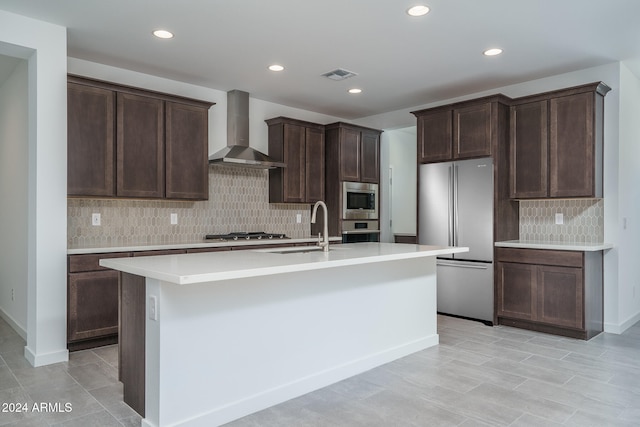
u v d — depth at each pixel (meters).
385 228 6.73
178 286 2.13
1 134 4.68
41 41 3.19
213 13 3.08
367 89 4.97
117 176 3.84
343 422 2.29
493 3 2.93
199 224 4.84
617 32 3.41
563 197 4.12
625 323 4.21
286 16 3.13
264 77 4.54
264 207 5.46
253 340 2.45
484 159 4.43
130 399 2.39
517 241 4.52
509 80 4.63
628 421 2.29
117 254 3.63
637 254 4.56
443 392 2.68
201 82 4.73
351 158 5.84
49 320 3.22
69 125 3.58
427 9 3.02
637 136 4.58
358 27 3.31
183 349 2.15
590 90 3.96
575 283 3.84
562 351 3.50
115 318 3.62
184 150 4.31
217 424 2.26
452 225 4.66
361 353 3.08
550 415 2.36
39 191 3.18
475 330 4.16
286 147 5.34
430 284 3.70
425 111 4.91
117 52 3.84
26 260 3.74
